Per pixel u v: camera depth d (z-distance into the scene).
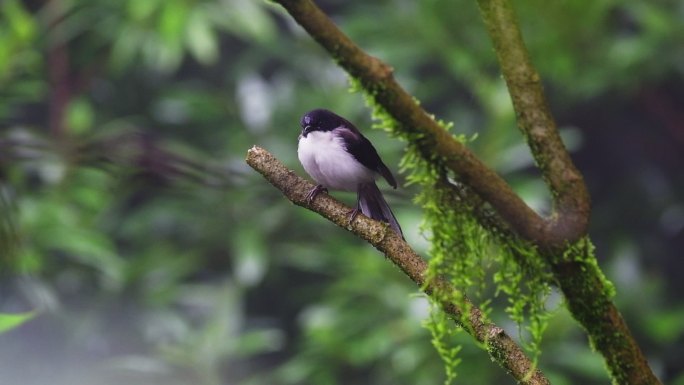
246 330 12.76
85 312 12.05
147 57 12.95
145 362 11.02
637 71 12.42
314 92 12.76
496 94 10.73
